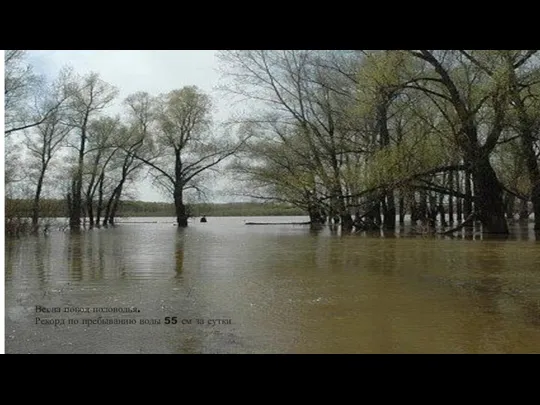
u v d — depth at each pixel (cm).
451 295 1178
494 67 2511
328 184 3556
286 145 3747
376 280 1384
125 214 6556
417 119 3095
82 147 4944
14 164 3728
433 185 3028
